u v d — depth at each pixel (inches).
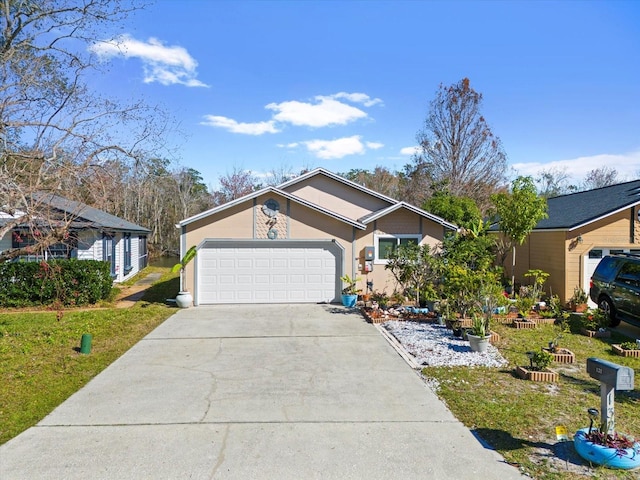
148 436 179.2
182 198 1423.5
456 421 194.9
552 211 609.3
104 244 666.2
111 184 294.4
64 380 252.2
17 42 366.9
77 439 176.6
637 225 486.9
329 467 154.6
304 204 518.6
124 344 335.3
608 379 157.1
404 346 330.3
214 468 153.7
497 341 344.2
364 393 231.1
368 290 533.0
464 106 1246.9
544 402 217.3
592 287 445.7
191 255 498.0
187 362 288.5
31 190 236.4
